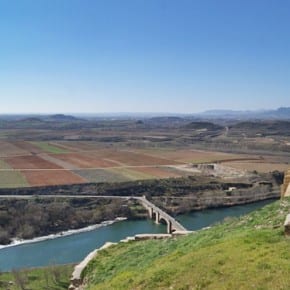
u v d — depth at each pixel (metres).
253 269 16.31
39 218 108.94
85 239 100.12
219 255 18.92
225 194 139.00
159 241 28.59
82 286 25.61
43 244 96.12
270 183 152.50
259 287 14.77
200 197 135.88
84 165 175.62
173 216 119.12
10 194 129.88
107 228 110.06
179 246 24.88
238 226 24.91
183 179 153.38
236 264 17.30
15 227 104.06
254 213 26.25
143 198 132.88
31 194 131.12
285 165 182.88
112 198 132.00
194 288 16.34
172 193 140.38
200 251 20.59
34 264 82.81
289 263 16.33
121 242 30.97
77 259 85.00
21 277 70.06
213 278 16.58
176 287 16.98
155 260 23.05
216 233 24.84
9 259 85.88
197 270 17.83
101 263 27.06
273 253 17.69
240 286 15.23
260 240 19.83
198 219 116.00
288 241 19.02
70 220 112.75
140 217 120.19
